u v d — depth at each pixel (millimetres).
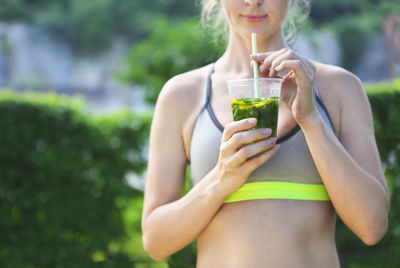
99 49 35906
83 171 5641
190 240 1680
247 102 1467
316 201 1648
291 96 1623
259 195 1631
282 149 1646
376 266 4875
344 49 30938
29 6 36469
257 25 1715
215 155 1675
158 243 1715
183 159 1810
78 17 35562
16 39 35281
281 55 1536
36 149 5449
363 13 31047
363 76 30859
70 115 5617
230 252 1637
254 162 1509
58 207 5520
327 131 1569
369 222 1570
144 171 5988
